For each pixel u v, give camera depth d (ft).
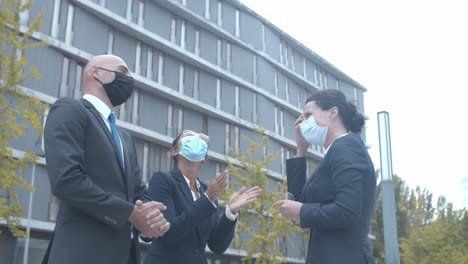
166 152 90.79
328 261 9.56
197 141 14.47
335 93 11.25
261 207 74.59
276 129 116.57
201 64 99.55
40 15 42.73
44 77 70.38
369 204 10.00
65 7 76.59
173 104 94.02
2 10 40.52
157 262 12.71
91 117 9.14
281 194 77.71
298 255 106.11
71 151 8.37
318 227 9.68
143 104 88.07
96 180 8.82
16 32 41.57
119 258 8.66
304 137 11.28
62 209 8.77
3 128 40.06
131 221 8.66
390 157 29.86
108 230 8.58
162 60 93.97
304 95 131.34
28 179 65.00
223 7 109.09
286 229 73.10
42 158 66.64
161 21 94.32
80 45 78.02
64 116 8.69
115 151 9.24
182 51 95.55
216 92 103.04
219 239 13.97
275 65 120.57
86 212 8.32
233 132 104.68
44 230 66.95
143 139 86.89
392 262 28.04
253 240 73.05
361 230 9.75
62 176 8.05
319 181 10.28
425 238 99.81
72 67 75.87
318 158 124.88
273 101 117.39
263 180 77.20
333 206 9.43
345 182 9.56
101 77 9.93
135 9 89.35
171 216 12.87
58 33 74.79
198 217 12.11
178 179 13.97
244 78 110.22
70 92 74.84
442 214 131.75
